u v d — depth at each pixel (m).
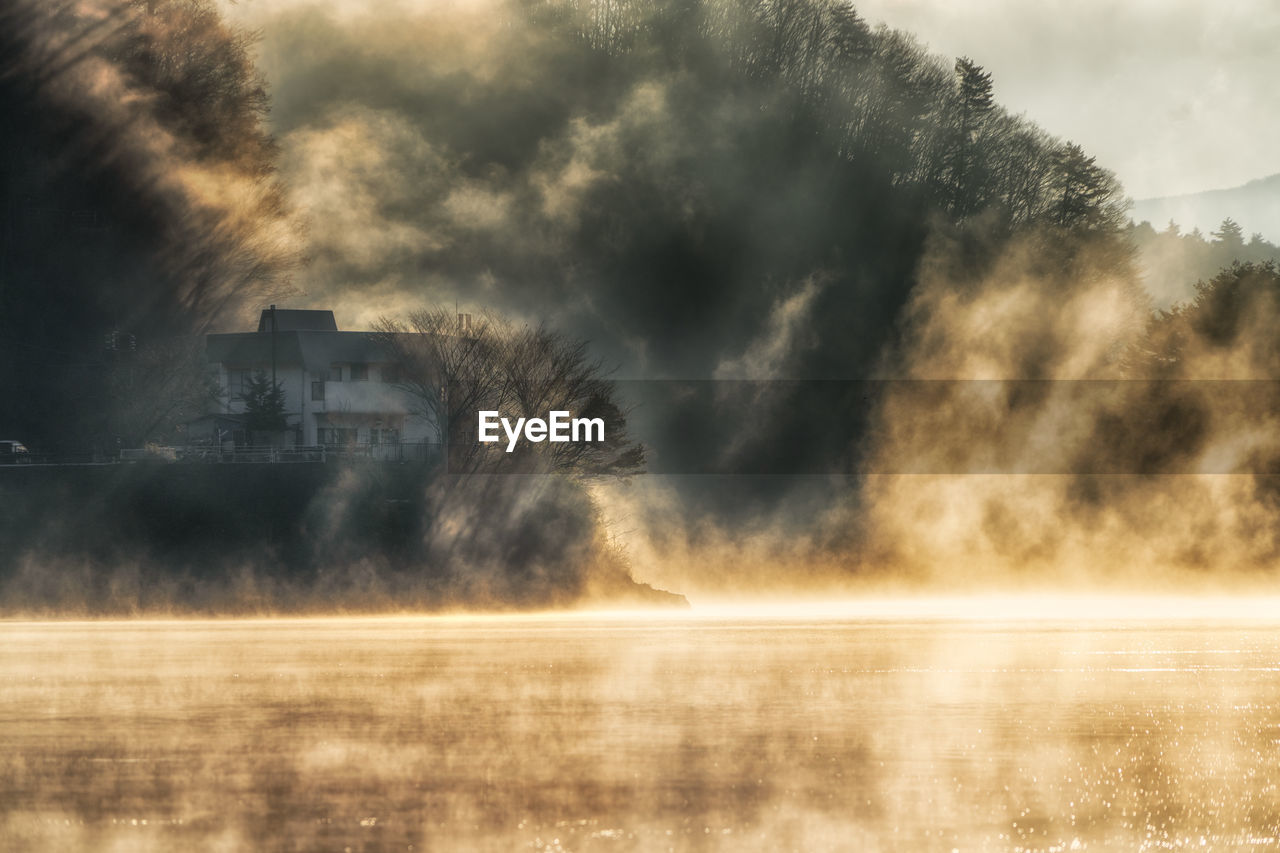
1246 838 15.23
